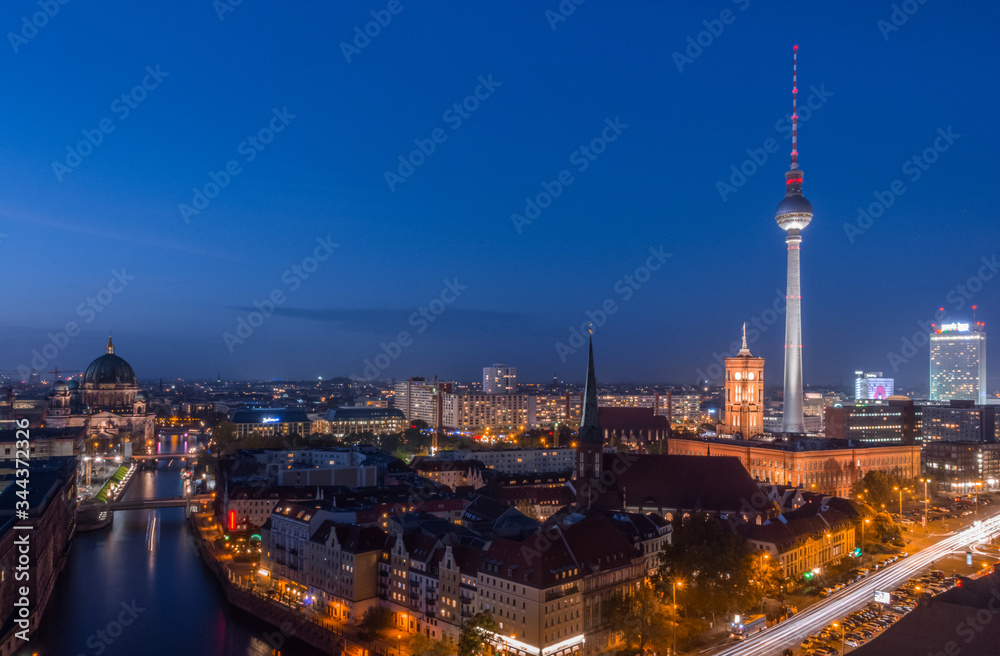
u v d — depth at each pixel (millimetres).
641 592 158500
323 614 188125
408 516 197625
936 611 132375
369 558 182500
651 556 191500
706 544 168000
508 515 199750
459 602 162625
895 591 185625
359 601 179875
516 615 149875
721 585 160625
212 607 195250
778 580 180250
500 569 154500
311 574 197250
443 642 158375
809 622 165125
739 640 155500
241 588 198625
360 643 161625
